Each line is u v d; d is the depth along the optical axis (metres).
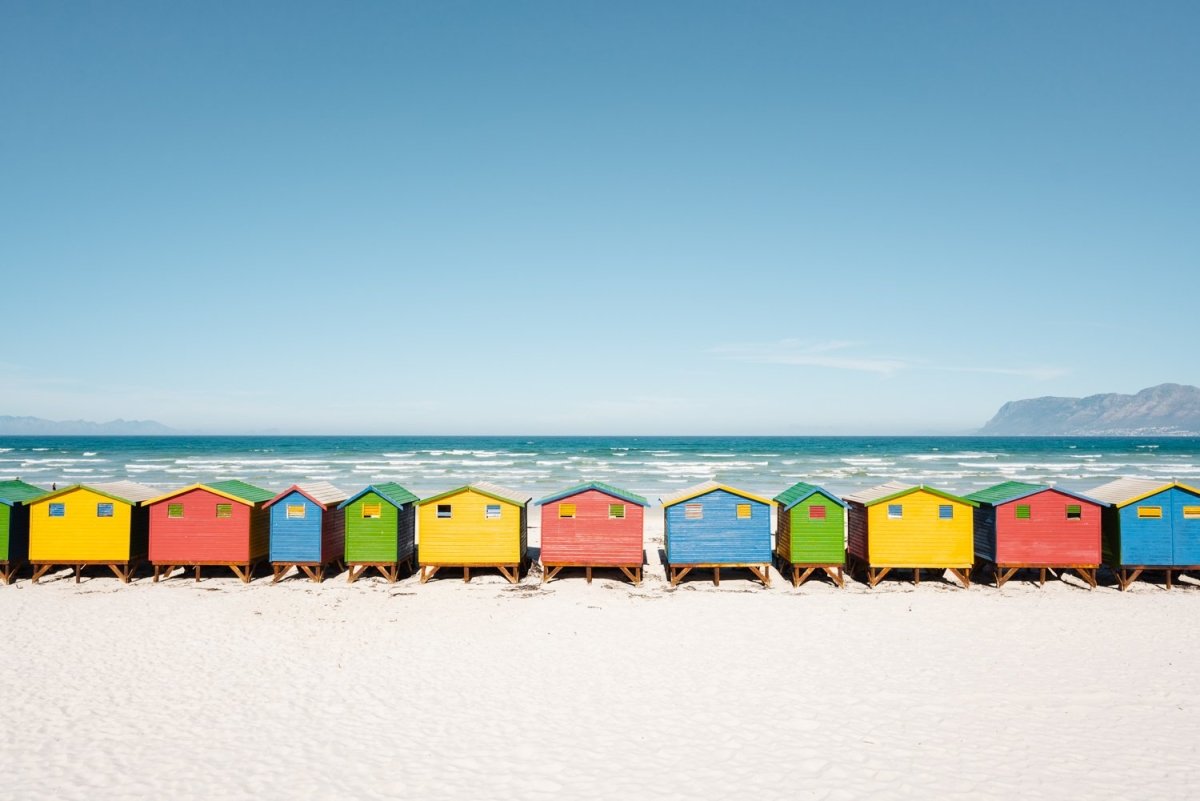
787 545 27.31
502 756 13.38
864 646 19.78
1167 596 25.09
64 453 125.06
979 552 27.59
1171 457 117.50
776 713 15.35
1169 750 13.62
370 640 20.28
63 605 23.58
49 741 13.90
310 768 12.88
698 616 22.70
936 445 183.12
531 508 49.72
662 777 12.59
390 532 26.48
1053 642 20.12
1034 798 11.90
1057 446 184.50
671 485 67.38
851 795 11.98
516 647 19.72
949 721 14.95
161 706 15.66
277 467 87.75
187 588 25.86
